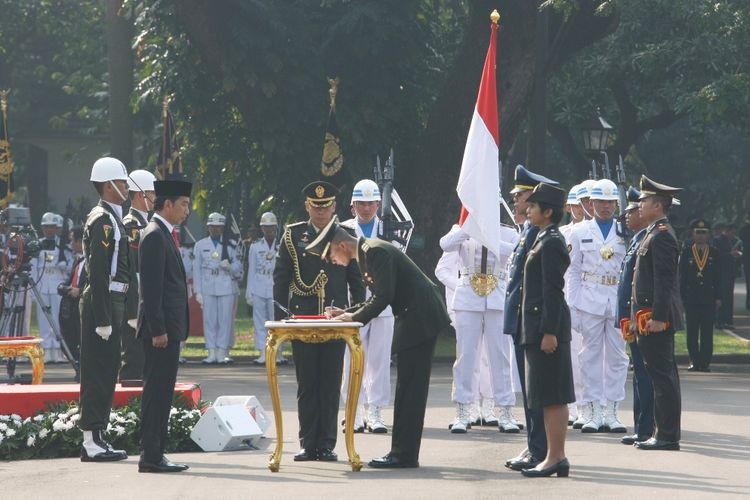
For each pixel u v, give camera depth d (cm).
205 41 6016
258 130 6275
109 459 2764
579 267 3391
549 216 2550
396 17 6166
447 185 6444
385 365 3306
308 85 6112
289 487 2369
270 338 2575
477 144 3288
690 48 7025
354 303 2894
